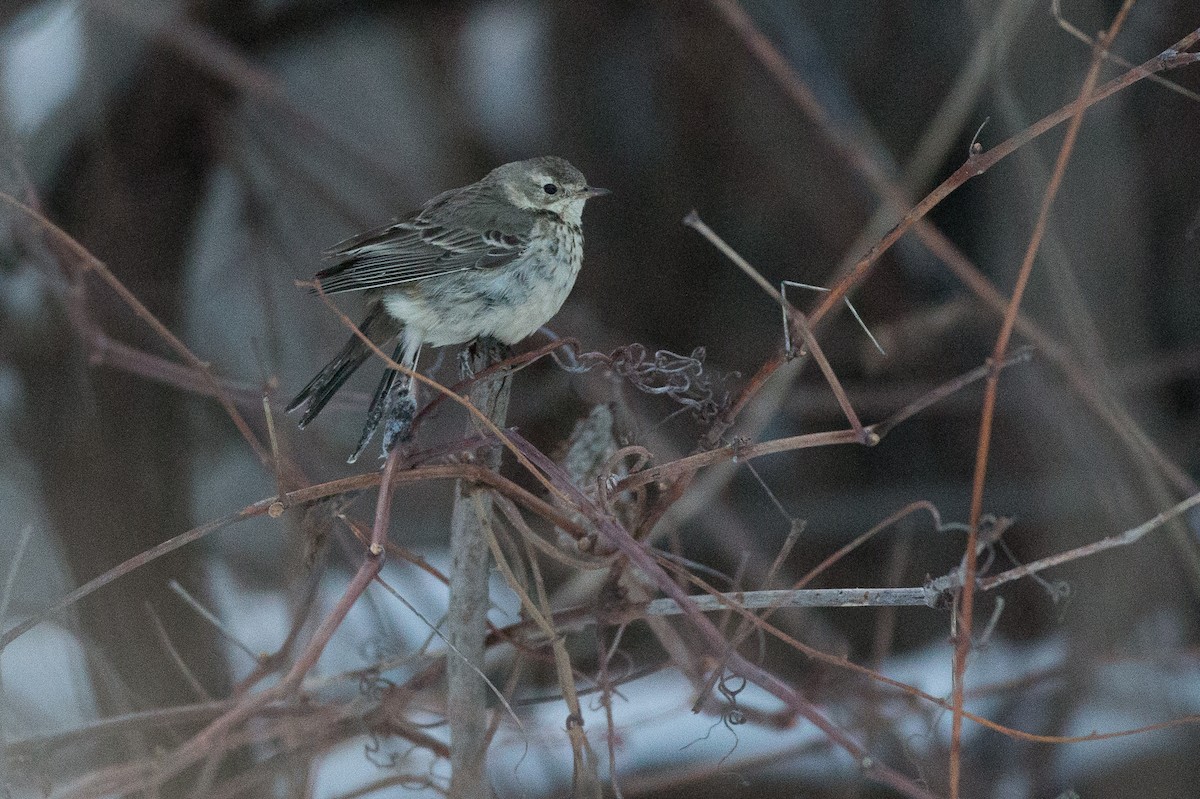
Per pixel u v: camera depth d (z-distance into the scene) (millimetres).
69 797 6840
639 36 14336
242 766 8578
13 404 11172
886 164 12602
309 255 14711
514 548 7098
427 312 8445
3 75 10148
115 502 11023
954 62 13375
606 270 14227
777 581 11656
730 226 14094
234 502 14680
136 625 10672
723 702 8492
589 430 7953
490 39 15328
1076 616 9883
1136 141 11414
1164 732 9430
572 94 14719
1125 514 9961
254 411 11891
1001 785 9422
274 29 12492
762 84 12680
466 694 7113
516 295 8586
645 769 9117
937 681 10312
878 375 13258
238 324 14953
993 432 12805
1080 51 10281
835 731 6309
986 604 11805
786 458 13695
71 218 11328
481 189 8922
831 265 13211
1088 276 10539
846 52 13961
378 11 13164
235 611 12586
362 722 7484
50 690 9594
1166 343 12367
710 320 14117
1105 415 9070
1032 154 9297
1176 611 9844
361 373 15906
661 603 7211
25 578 11820
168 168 11891
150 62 11422
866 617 12656
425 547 14000
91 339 9094
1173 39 12273
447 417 11664
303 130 13172
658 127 14320
